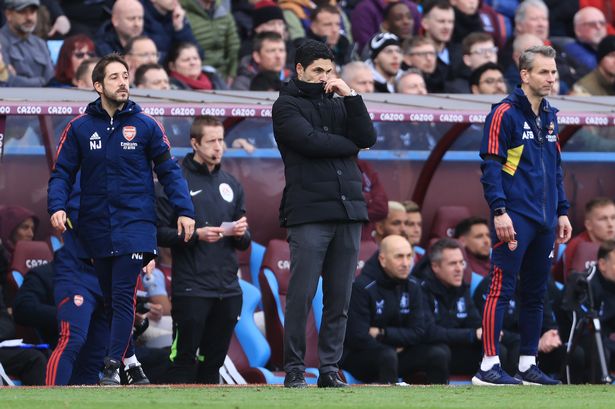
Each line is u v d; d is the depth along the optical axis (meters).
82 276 34.81
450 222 46.03
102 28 48.59
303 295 28.05
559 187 32.53
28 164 41.03
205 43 52.97
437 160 46.00
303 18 56.34
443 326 39.62
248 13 55.81
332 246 28.30
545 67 31.36
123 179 29.75
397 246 38.28
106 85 29.53
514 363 39.88
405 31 54.53
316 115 28.06
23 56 46.22
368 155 45.72
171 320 38.69
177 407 23.03
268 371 38.47
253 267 41.78
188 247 35.34
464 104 42.97
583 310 39.34
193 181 35.94
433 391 27.77
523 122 31.53
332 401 24.53
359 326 38.03
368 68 47.22
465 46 52.88
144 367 37.19
